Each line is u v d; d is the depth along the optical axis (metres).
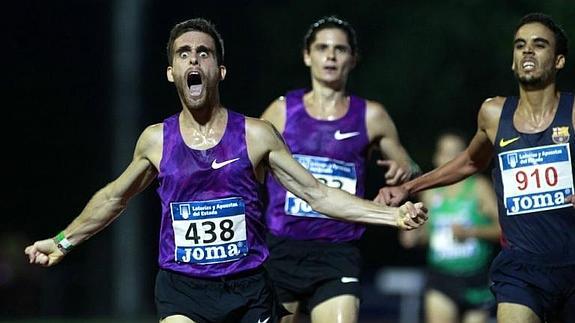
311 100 22.70
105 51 68.50
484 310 30.33
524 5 62.44
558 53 19.33
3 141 69.50
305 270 22.06
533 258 19.17
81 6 68.00
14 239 63.44
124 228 57.28
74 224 18.72
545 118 19.27
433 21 63.38
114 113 59.03
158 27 67.31
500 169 19.53
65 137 69.94
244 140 17.64
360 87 64.19
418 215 17.36
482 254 30.17
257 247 17.89
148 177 18.16
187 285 17.78
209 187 17.59
